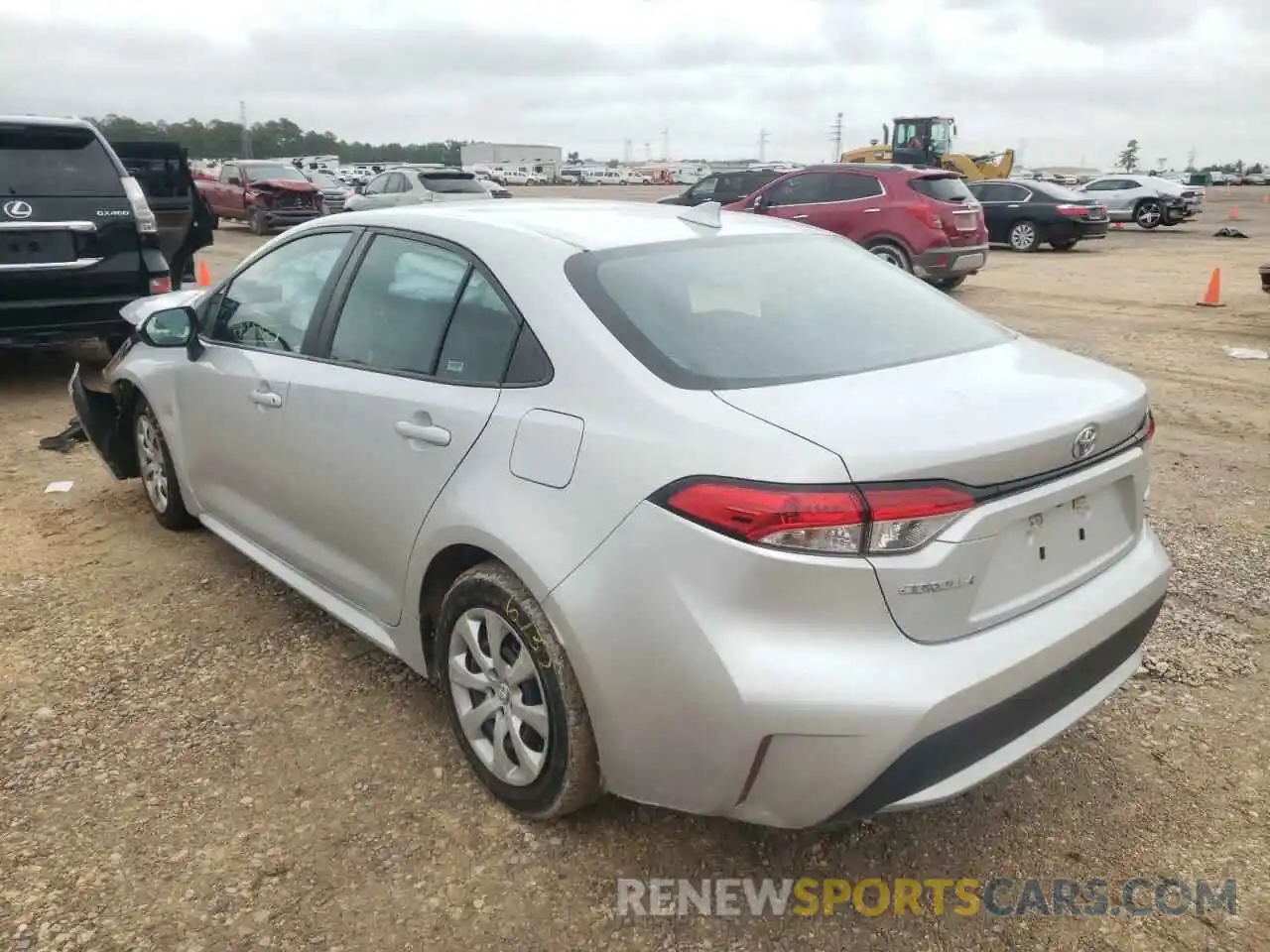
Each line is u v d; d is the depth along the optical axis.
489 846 2.73
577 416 2.52
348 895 2.54
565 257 2.85
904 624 2.19
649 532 2.29
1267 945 2.44
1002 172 35.53
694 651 2.23
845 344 2.80
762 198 14.17
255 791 2.93
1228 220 32.88
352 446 3.19
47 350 9.31
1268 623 3.97
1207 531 4.93
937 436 2.24
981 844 2.78
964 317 3.26
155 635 3.85
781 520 2.13
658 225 3.25
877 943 2.44
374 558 3.20
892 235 12.98
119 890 2.54
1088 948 2.44
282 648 3.76
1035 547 2.44
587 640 2.41
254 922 2.45
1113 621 2.60
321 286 3.56
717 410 2.35
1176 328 10.97
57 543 4.71
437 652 2.99
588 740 2.55
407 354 3.10
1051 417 2.42
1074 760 3.13
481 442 2.72
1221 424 6.96
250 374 3.73
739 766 2.25
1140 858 2.73
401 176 20.28
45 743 3.14
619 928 2.47
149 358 4.56
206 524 4.38
